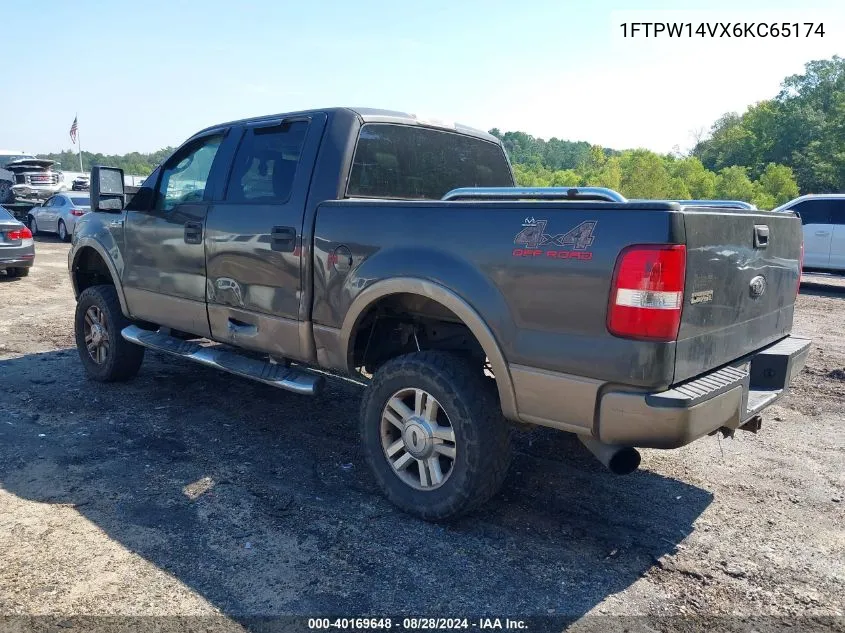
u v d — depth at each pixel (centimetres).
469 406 325
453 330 386
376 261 351
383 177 422
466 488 328
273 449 446
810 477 417
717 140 12912
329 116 404
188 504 365
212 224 447
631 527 349
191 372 622
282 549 320
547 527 347
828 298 1273
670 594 292
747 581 303
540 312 294
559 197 317
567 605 282
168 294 494
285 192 409
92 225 573
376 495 380
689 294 271
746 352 337
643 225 266
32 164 2580
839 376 663
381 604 279
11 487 381
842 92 10088
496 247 307
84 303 580
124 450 438
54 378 600
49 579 292
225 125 470
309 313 393
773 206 8825
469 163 496
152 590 286
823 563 319
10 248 1195
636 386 273
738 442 477
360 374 395
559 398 294
